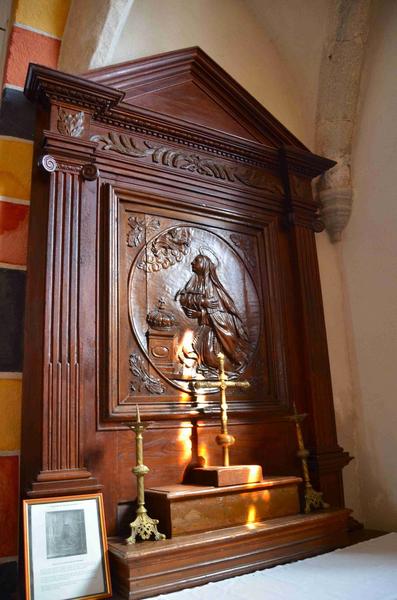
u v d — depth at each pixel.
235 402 1.70
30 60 1.65
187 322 1.70
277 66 2.27
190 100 1.93
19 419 1.36
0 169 1.51
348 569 1.30
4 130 1.55
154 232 1.71
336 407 1.97
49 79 1.52
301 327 1.94
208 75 1.97
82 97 1.58
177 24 2.00
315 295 1.99
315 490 1.75
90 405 1.41
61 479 1.27
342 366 2.04
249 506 1.43
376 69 2.10
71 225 1.49
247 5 2.25
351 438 1.98
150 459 1.48
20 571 1.25
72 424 1.34
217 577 1.25
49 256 1.43
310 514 1.53
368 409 1.96
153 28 1.92
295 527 1.43
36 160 1.56
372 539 1.62
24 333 1.40
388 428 1.88
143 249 1.66
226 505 1.39
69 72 1.68
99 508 1.26
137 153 1.72
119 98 1.64
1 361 1.37
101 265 1.54
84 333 1.45
